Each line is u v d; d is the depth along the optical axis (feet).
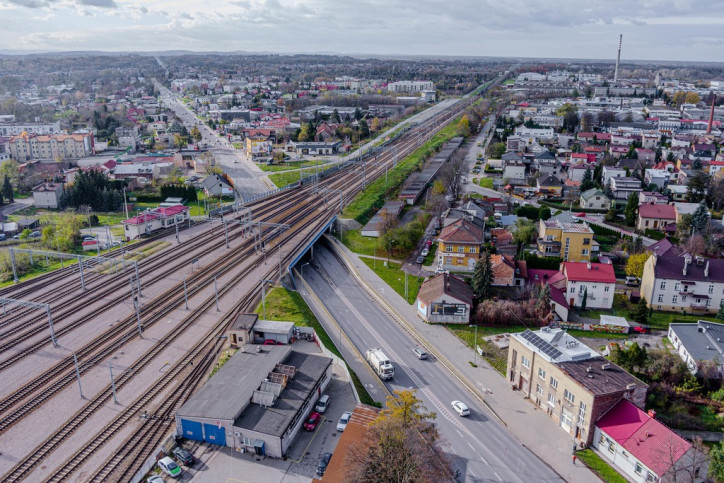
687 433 302.04
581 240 500.33
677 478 251.60
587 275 438.40
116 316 399.24
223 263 503.20
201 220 631.15
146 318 396.57
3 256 502.38
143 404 299.17
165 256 520.83
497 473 268.41
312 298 460.55
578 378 295.69
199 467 258.98
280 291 448.65
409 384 341.62
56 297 431.02
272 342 369.50
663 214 606.96
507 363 349.41
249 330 360.07
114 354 348.59
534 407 323.37
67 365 335.26
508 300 428.56
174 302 422.41
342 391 325.01
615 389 287.28
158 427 281.33
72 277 471.62
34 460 256.32
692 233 567.59
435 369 360.07
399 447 242.17
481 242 503.20
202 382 319.27
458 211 589.73
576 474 269.85
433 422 300.61
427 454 250.98
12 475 246.47
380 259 542.16
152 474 251.60
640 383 293.84
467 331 406.82
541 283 449.48
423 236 595.06
